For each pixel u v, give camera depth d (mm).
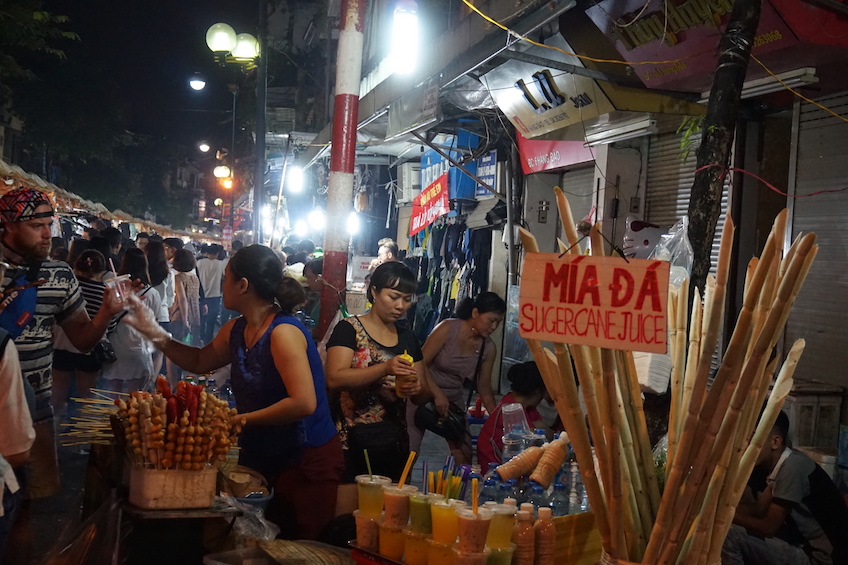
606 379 2043
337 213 5598
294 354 3457
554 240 10281
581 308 2059
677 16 5090
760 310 2115
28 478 3678
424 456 7684
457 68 5902
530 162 9859
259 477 3535
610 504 2129
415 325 13633
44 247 4070
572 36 5855
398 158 14594
